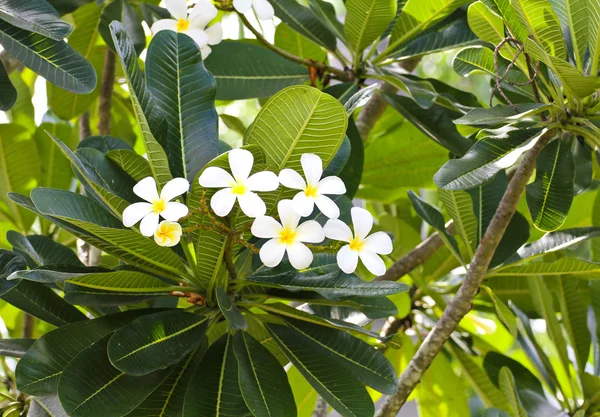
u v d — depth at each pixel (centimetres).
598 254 169
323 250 126
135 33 165
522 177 143
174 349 127
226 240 125
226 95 171
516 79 157
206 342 137
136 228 128
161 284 132
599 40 136
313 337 135
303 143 122
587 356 172
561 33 137
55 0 162
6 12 134
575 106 143
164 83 136
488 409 157
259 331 147
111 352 122
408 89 157
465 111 163
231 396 129
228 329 136
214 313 135
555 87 145
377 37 168
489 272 153
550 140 146
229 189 117
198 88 137
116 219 127
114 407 123
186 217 125
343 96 168
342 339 135
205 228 122
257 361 131
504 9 139
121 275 128
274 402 127
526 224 160
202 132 135
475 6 142
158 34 138
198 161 134
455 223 161
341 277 132
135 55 127
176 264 130
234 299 137
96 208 126
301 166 124
